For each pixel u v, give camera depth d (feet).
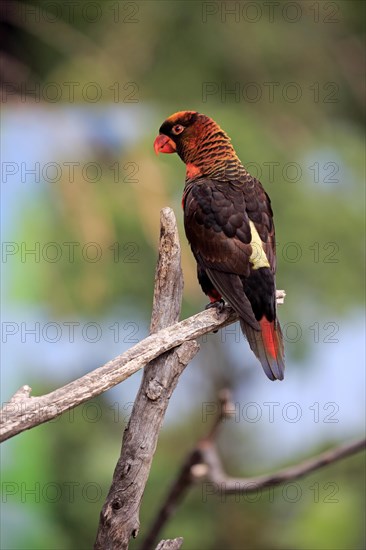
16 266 36.24
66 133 37.19
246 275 26.76
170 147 31.27
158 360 20.27
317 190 39.09
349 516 38.60
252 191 28.86
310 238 38.11
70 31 41.24
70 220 35.99
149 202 35.96
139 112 39.06
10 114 38.88
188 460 27.53
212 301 28.22
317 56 42.24
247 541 39.01
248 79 41.01
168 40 40.70
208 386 41.75
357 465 39.88
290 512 39.99
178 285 21.88
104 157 36.86
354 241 38.63
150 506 38.34
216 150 30.19
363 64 43.09
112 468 38.01
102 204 35.81
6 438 17.97
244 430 40.86
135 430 19.77
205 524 39.04
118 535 19.17
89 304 36.68
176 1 40.57
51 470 37.76
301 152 39.63
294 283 38.19
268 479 27.30
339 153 40.55
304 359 39.11
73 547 37.86
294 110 41.32
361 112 45.11
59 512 37.91
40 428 37.91
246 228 27.50
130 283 36.70
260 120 40.47
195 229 27.81
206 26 40.57
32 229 36.32
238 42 40.68
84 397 18.76
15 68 41.81
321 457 27.35
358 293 38.78
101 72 40.37
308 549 38.29
